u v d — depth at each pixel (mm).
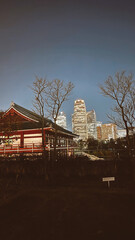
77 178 13922
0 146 29953
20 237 4270
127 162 14977
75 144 43031
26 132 29344
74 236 4129
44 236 4234
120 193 8148
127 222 4719
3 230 4680
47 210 6031
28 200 7461
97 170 14930
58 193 8664
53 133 32969
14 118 21953
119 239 3914
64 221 4992
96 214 5363
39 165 16484
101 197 7406
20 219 5359
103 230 4332
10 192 9977
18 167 16812
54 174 14312
